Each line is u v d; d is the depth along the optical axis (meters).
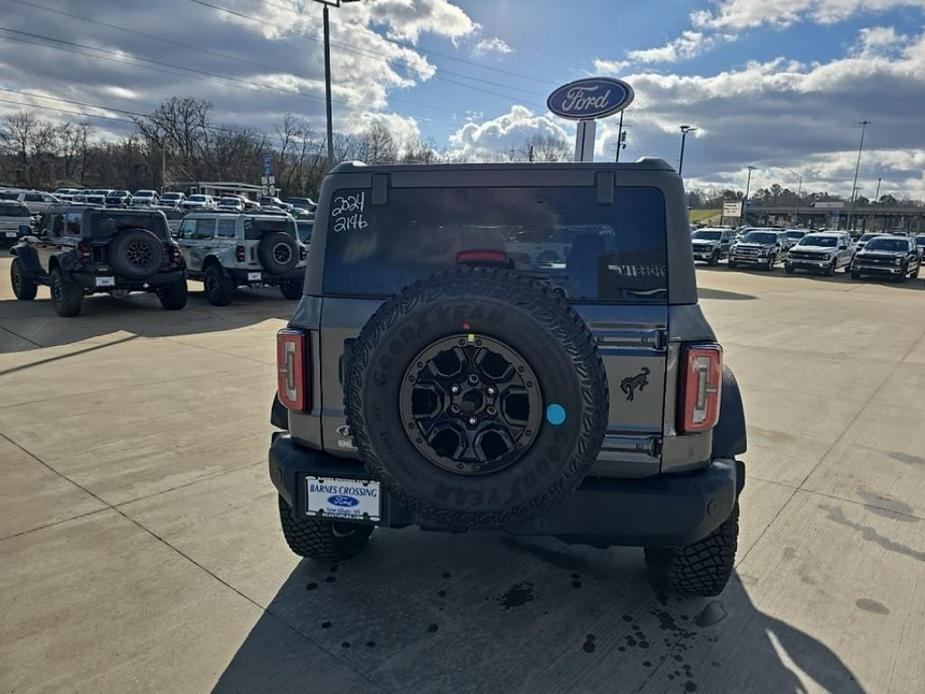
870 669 2.43
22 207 24.28
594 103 11.74
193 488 3.94
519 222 2.45
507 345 2.01
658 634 2.63
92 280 10.14
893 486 4.16
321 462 2.50
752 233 28.20
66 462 4.32
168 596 2.83
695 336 2.29
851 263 24.44
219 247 12.15
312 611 2.75
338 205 2.54
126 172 82.44
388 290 2.48
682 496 2.25
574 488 2.08
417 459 2.10
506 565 3.17
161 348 8.20
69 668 2.36
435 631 2.63
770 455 4.70
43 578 2.94
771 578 3.06
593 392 2.02
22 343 8.32
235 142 78.31
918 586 3.00
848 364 8.05
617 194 2.39
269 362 7.48
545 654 2.50
